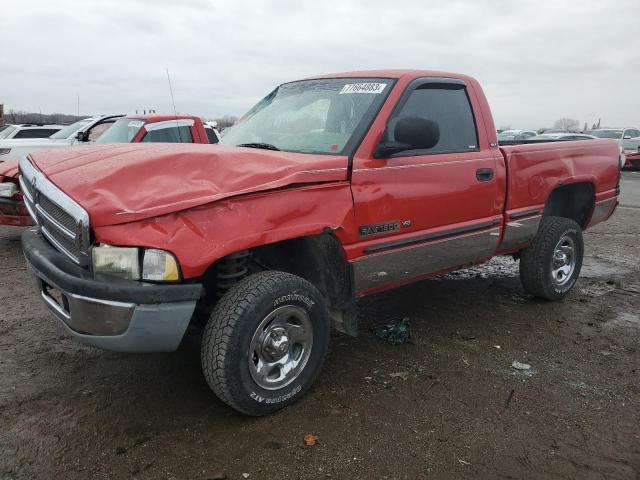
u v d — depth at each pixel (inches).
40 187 123.1
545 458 111.7
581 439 118.4
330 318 147.9
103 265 106.7
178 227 108.7
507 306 204.7
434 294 217.5
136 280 107.4
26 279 228.8
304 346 130.3
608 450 114.6
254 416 124.6
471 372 148.9
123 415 124.8
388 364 153.3
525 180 183.5
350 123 146.4
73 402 129.9
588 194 217.8
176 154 120.0
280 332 124.7
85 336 111.8
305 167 125.5
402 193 144.6
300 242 137.6
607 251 304.7
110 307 106.3
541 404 132.6
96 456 109.7
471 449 114.2
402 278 153.4
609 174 223.1
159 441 115.2
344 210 132.4
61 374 143.6
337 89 161.2
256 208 117.7
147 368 148.2
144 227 106.5
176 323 110.5
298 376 128.8
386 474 106.0
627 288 230.5
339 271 138.7
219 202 113.4
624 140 898.7
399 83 151.9
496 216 175.0
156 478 103.6
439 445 115.3
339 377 145.0
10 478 102.3
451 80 166.4
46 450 111.0
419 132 133.0
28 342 163.3
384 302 206.8
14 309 191.3
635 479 105.7
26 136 562.9
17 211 256.7
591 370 151.6
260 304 117.5
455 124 165.5
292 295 123.3
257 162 125.4
